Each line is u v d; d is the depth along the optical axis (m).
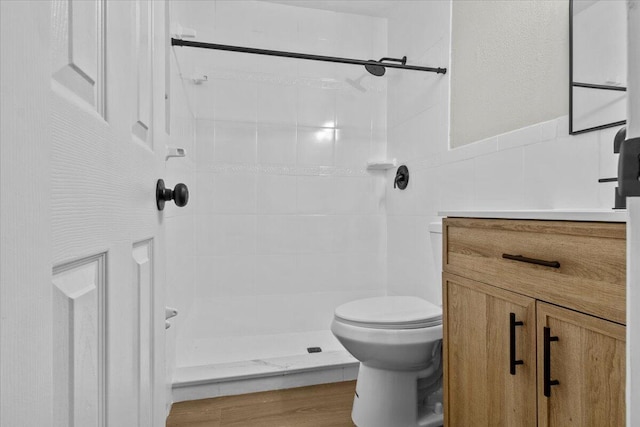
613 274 0.67
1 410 0.27
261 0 2.45
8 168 0.28
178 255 1.86
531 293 0.85
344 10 2.56
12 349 0.29
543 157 1.34
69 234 0.39
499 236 0.95
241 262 2.43
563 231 0.77
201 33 2.35
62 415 0.39
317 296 2.56
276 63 2.48
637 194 0.27
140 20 0.70
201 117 2.36
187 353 2.10
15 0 0.29
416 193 2.23
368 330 1.38
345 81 2.60
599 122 1.14
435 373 1.55
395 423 1.45
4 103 0.28
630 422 0.29
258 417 1.60
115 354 0.54
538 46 1.38
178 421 1.56
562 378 0.77
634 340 0.28
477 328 1.03
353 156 2.62
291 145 2.51
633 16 0.28
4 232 0.28
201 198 2.37
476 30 1.71
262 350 2.17
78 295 0.43
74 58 0.41
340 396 1.78
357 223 2.62
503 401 0.93
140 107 0.69
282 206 2.50
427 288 2.10
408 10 2.34
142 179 0.70
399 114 2.45
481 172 1.66
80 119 0.42
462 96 1.81
